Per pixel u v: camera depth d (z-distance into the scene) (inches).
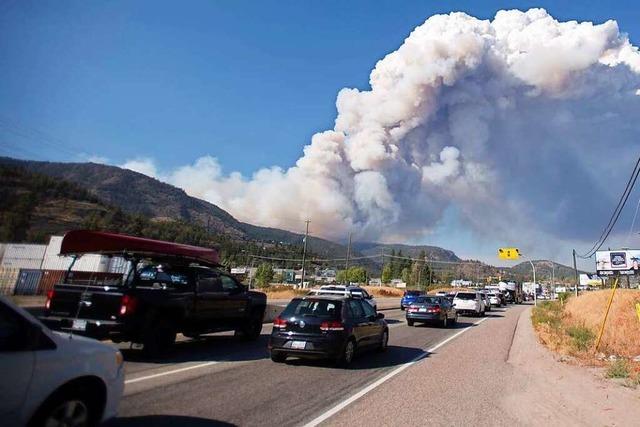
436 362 470.0
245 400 283.0
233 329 521.3
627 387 376.5
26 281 995.9
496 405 305.1
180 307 426.6
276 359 423.8
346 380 358.9
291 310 427.5
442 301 930.7
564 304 1695.4
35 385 161.3
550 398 335.0
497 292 2108.8
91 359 183.2
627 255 2352.4
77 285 396.8
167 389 299.4
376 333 499.5
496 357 523.5
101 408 188.7
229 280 518.0
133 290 390.9
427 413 275.1
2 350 156.0
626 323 805.9
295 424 239.9
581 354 563.2
